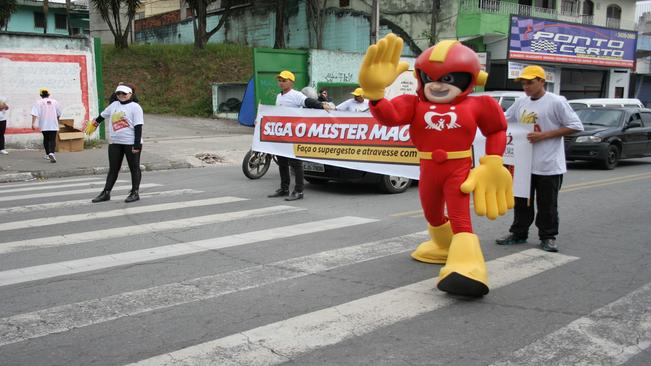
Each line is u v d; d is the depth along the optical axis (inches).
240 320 160.7
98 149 636.7
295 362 135.0
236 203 346.3
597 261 224.4
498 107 187.2
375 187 408.5
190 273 204.5
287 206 337.7
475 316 165.0
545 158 231.9
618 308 172.2
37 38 625.6
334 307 171.0
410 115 189.5
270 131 372.5
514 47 1043.3
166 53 1174.3
